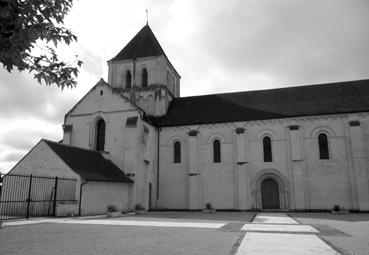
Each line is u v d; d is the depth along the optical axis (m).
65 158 24.12
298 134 29.88
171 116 35.47
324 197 28.47
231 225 16.50
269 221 19.28
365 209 27.09
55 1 5.47
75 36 5.83
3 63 5.02
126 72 38.34
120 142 30.64
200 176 31.97
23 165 24.53
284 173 29.86
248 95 35.69
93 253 8.75
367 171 27.70
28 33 5.00
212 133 32.56
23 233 12.92
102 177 25.34
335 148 29.03
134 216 23.80
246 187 30.28
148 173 31.39
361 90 31.55
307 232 13.55
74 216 22.02
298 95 33.34
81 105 33.00
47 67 5.71
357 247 9.79
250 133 31.53
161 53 37.28
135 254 8.60
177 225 16.48
